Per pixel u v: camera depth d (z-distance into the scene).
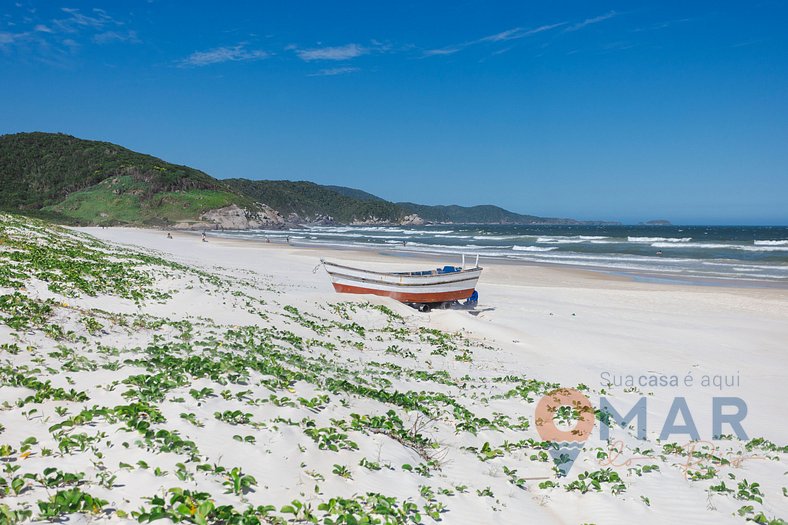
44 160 152.50
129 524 4.47
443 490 6.61
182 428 6.46
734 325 23.80
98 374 8.07
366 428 8.02
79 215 129.50
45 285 14.45
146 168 150.50
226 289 21.11
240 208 146.88
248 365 9.59
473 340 19.94
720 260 53.59
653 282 38.16
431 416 9.76
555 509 7.12
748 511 7.37
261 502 5.29
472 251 66.94
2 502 4.48
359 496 5.86
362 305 22.94
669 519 7.04
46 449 5.50
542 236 110.75
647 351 19.09
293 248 67.06
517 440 9.51
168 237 75.38
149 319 13.87
